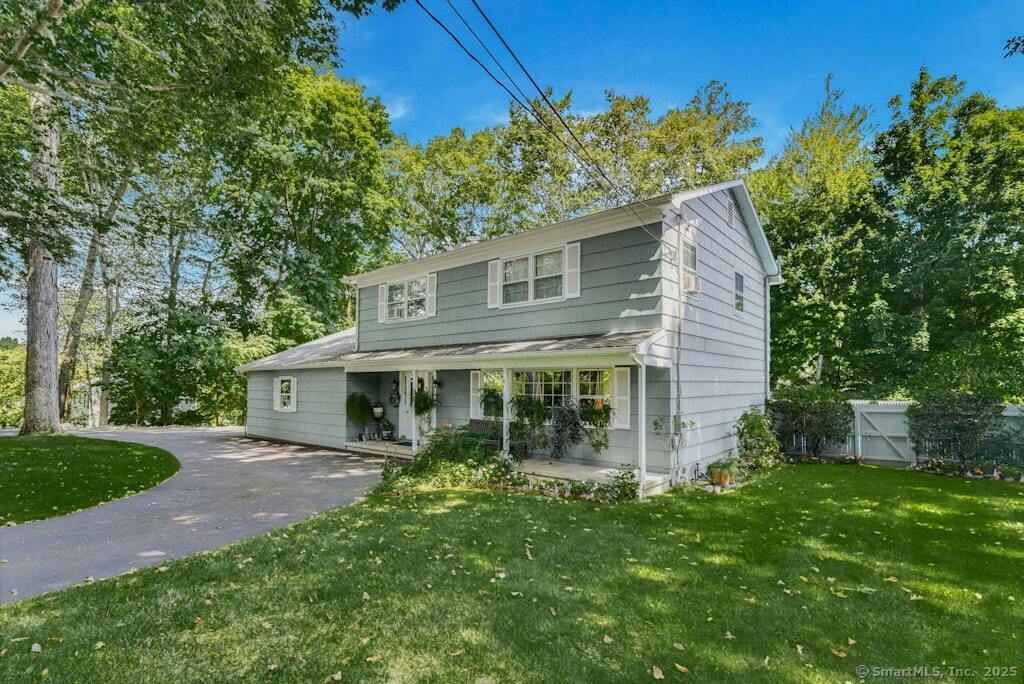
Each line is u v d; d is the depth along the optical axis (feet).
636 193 70.85
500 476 27.40
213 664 10.12
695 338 31.63
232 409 82.07
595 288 30.63
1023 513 21.88
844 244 58.18
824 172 62.90
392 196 83.30
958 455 33.04
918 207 53.62
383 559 15.81
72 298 72.18
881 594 13.53
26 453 34.99
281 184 70.44
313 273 71.77
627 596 13.30
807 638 11.25
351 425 43.52
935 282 51.44
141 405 76.07
